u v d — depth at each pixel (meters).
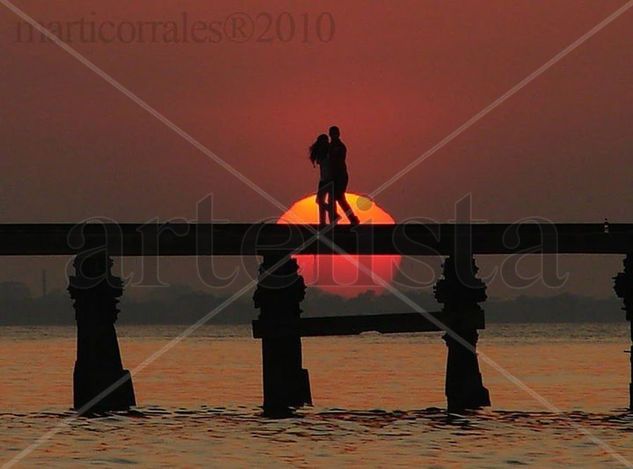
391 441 77.44
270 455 73.06
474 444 76.44
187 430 81.50
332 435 79.50
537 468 69.69
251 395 108.00
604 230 83.75
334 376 133.00
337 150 82.38
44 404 99.75
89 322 84.06
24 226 81.75
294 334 81.50
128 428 81.94
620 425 84.44
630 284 82.94
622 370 143.50
